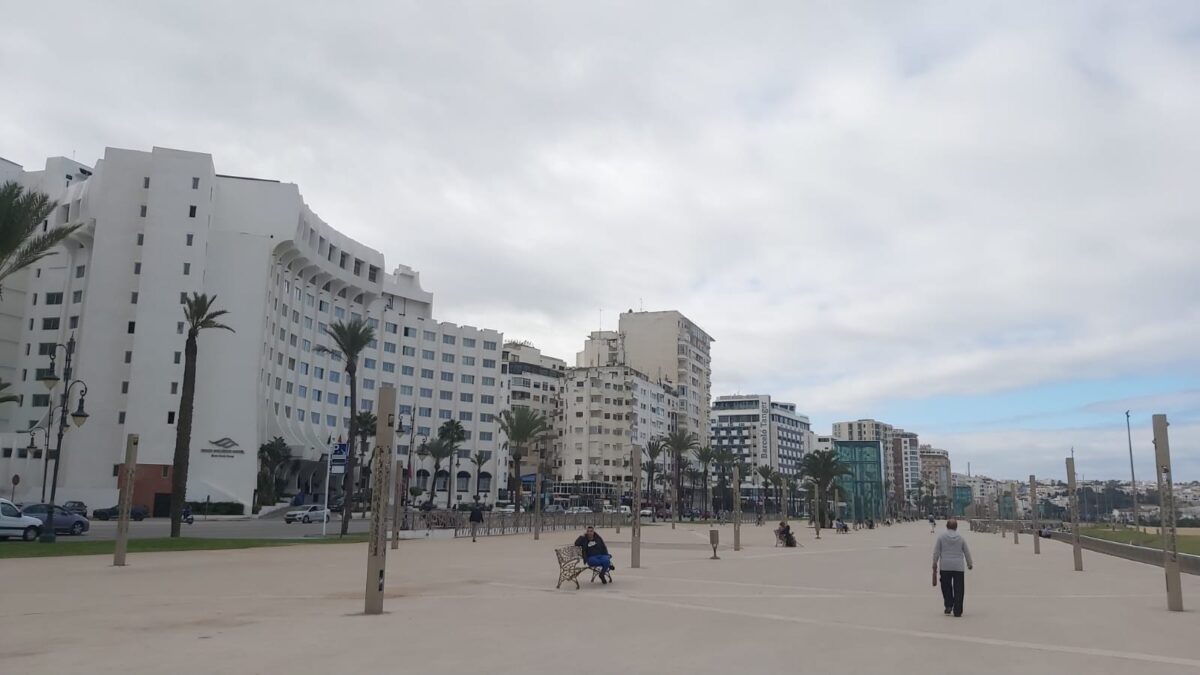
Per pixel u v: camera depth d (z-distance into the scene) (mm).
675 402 157750
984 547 51031
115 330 75438
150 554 27047
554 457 146750
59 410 74625
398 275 121625
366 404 112500
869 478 106500
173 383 73938
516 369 147000
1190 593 20031
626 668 9164
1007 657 10406
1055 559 36594
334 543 36719
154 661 8984
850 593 18406
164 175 76250
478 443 126312
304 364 98750
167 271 75000
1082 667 9812
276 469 86625
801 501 186000
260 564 23984
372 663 9109
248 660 9141
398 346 118312
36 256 31031
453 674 8602
